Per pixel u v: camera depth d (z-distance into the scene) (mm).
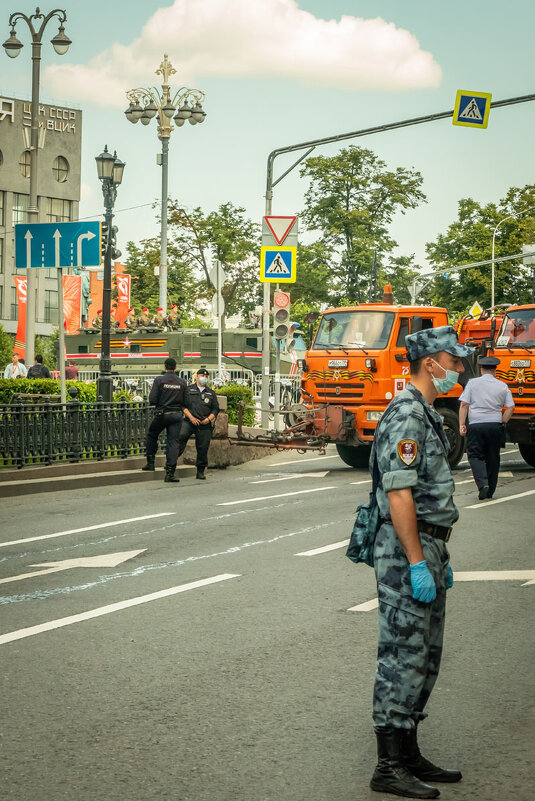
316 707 6441
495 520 14641
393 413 5270
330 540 12883
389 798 5102
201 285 64625
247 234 64688
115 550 12195
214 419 20859
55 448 19766
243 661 7449
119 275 66875
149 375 49031
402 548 5246
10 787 5168
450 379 5371
